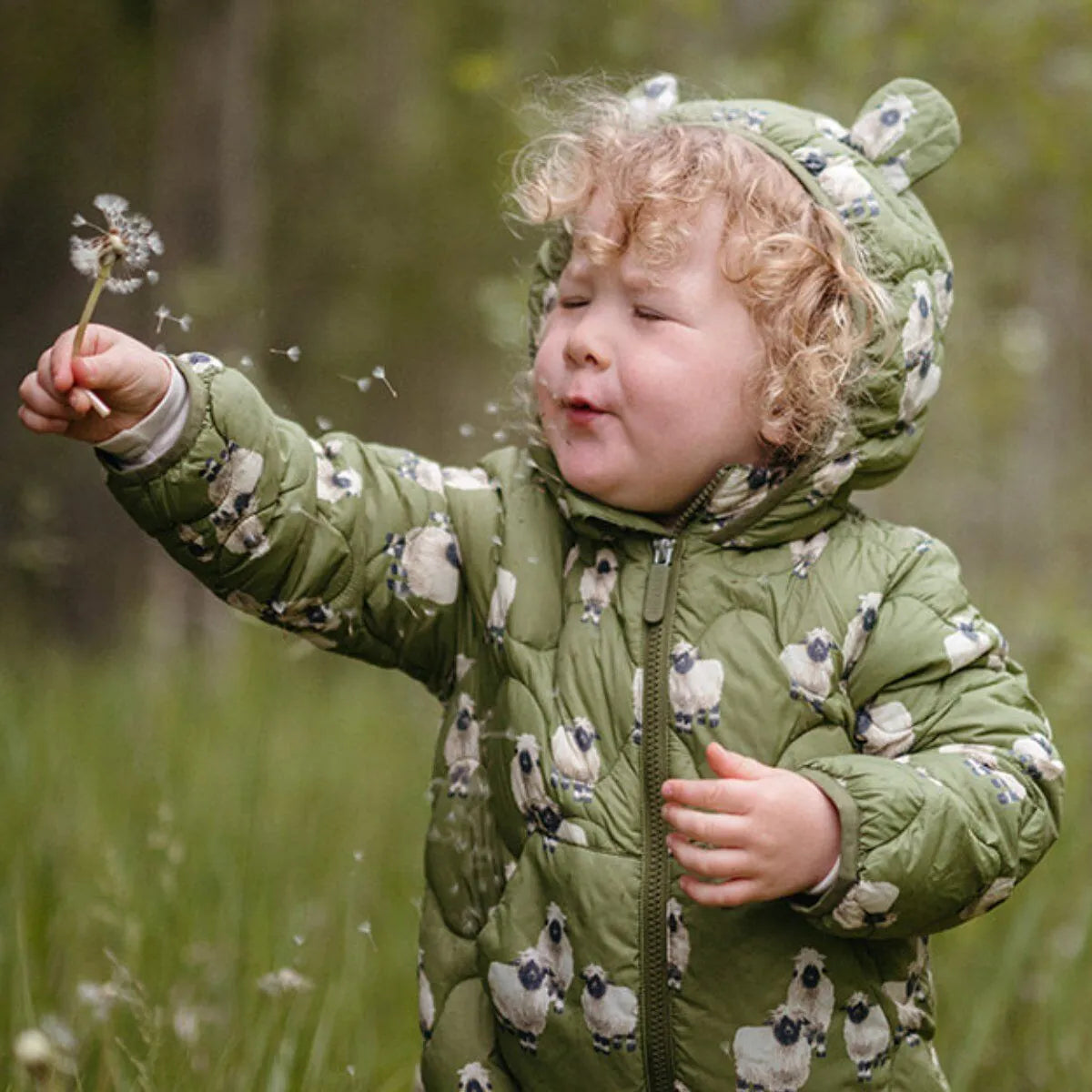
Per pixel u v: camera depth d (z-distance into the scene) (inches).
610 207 108.2
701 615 104.3
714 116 118.0
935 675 103.7
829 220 109.7
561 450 107.6
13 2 517.3
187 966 150.4
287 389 546.3
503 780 107.0
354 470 111.8
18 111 538.0
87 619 461.1
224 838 187.0
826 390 105.3
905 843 95.4
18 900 149.7
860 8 321.4
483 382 561.9
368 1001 161.9
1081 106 331.6
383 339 553.6
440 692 117.0
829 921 96.1
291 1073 130.2
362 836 213.9
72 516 468.4
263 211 519.2
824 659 102.8
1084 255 515.5
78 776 206.5
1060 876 187.2
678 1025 101.6
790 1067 101.3
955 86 331.9
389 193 545.3
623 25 334.6
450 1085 107.8
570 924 102.7
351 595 110.0
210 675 339.9
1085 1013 163.6
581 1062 103.1
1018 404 411.5
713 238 106.9
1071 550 548.1
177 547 105.1
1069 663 250.4
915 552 107.8
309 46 547.8
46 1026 127.9
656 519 109.3
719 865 93.1
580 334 106.5
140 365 98.6
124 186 547.8
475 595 111.0
